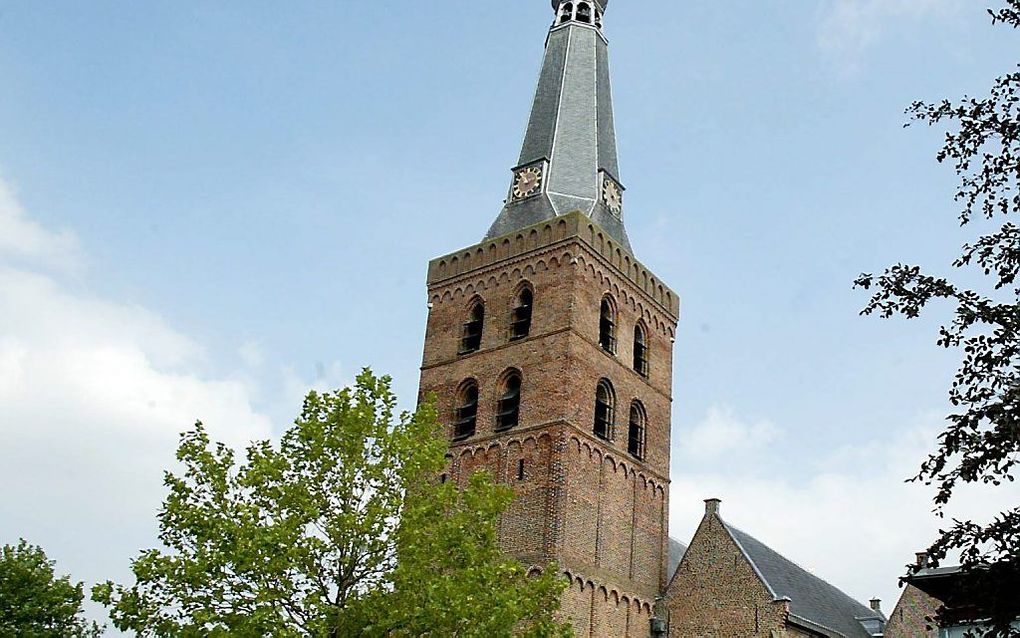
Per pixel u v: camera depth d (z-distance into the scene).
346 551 27.23
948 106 19.92
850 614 55.72
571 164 59.59
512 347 52.06
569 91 62.88
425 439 30.55
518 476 48.41
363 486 28.44
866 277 20.06
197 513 26.62
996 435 17.56
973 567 18.20
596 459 49.50
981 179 19.86
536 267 53.25
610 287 54.28
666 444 55.25
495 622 26.70
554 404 48.78
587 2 67.38
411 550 27.34
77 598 51.34
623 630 47.91
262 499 27.58
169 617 25.88
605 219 58.34
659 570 51.66
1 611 49.44
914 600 48.72
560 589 30.31
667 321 58.62
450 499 29.78
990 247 19.44
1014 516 17.95
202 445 28.05
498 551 29.91
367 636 26.11
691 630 48.41
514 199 59.25
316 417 29.00
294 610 26.14
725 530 49.47
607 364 52.28
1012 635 17.92
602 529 48.53
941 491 18.25
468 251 56.75
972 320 19.08
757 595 46.94
